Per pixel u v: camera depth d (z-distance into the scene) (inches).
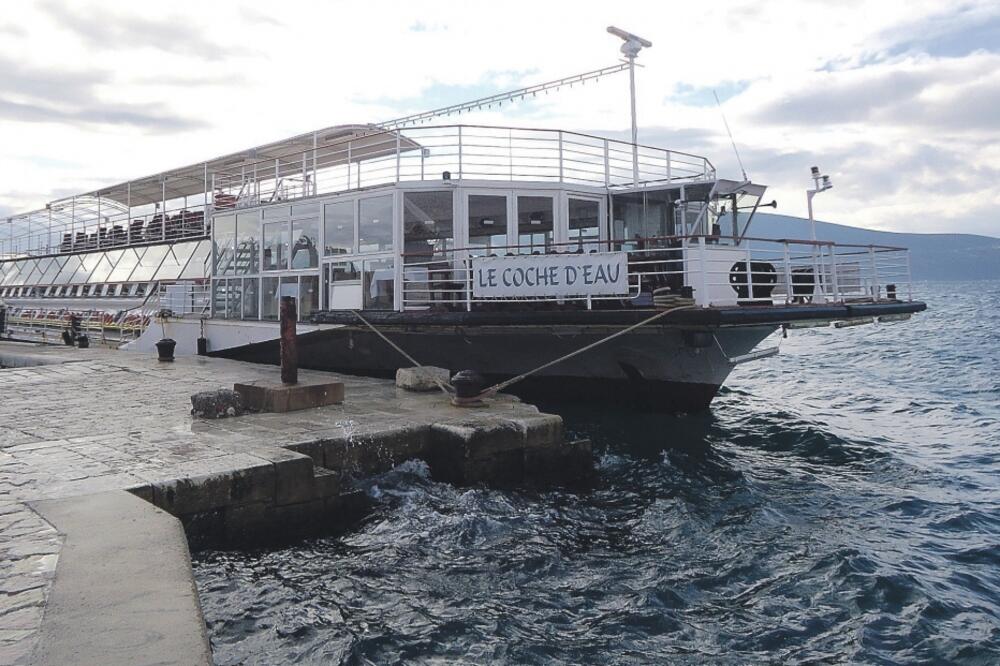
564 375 546.9
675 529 317.4
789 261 478.3
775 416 619.8
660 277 494.3
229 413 402.0
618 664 205.6
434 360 568.4
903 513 350.0
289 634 214.8
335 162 862.5
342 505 309.6
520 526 312.7
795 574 270.5
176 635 135.4
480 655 207.8
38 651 128.3
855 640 222.4
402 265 560.1
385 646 210.2
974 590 260.7
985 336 1568.7
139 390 517.3
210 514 269.9
